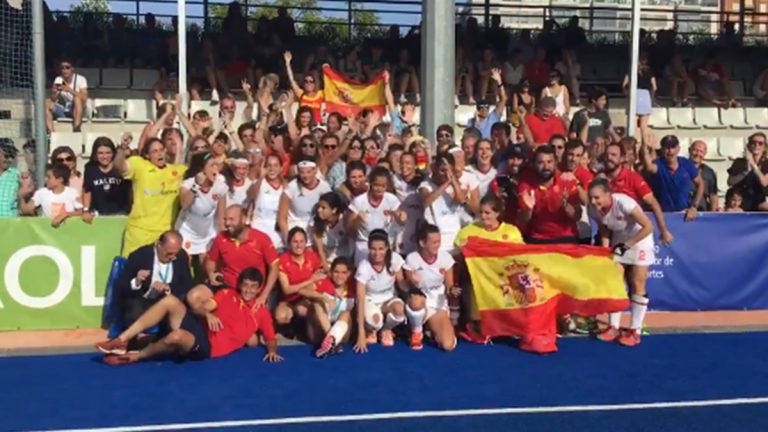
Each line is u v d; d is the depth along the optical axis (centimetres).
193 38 1814
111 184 877
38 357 768
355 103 1334
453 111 1002
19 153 1114
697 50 2006
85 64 1694
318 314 804
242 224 794
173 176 838
